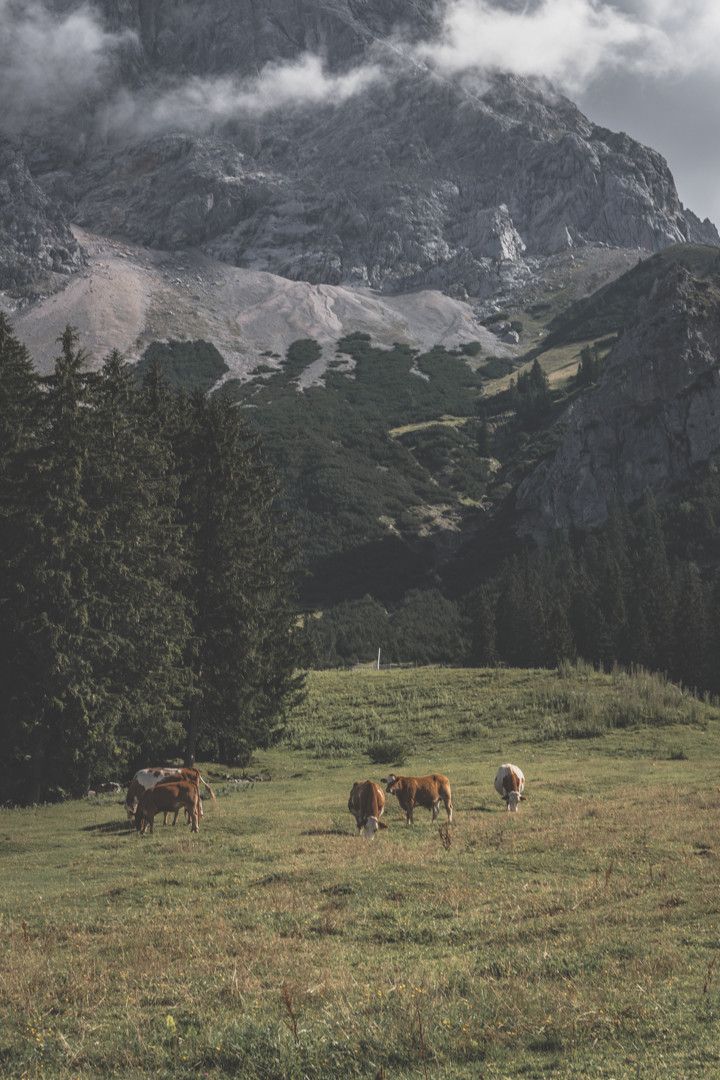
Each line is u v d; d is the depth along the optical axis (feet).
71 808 112.16
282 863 66.18
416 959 39.27
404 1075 24.89
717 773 126.11
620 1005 29.09
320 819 90.79
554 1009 29.04
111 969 39.24
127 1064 27.63
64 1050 28.99
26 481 126.31
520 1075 24.36
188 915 50.21
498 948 40.14
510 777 96.58
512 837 70.38
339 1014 30.04
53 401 131.03
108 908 53.57
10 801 120.78
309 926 46.19
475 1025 28.09
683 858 57.31
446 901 50.62
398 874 57.98
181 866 68.03
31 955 42.55
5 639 122.93
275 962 38.65
